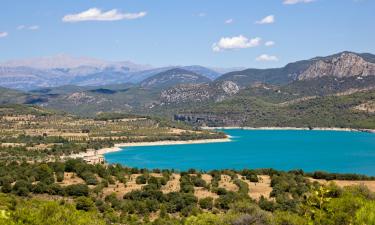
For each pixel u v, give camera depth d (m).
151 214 149.38
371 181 188.00
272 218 88.25
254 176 194.12
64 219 65.25
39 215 63.06
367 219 40.81
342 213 45.28
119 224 132.12
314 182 173.50
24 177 194.88
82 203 145.00
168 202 156.88
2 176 198.12
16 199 142.50
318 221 46.09
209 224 95.25
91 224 67.38
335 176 199.25
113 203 155.62
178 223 127.69
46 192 174.00
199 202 153.25
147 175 195.62
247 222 90.44
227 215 96.69
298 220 77.31
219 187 177.25
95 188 176.62
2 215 55.00
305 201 48.44
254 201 150.88
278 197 149.25
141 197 163.38
